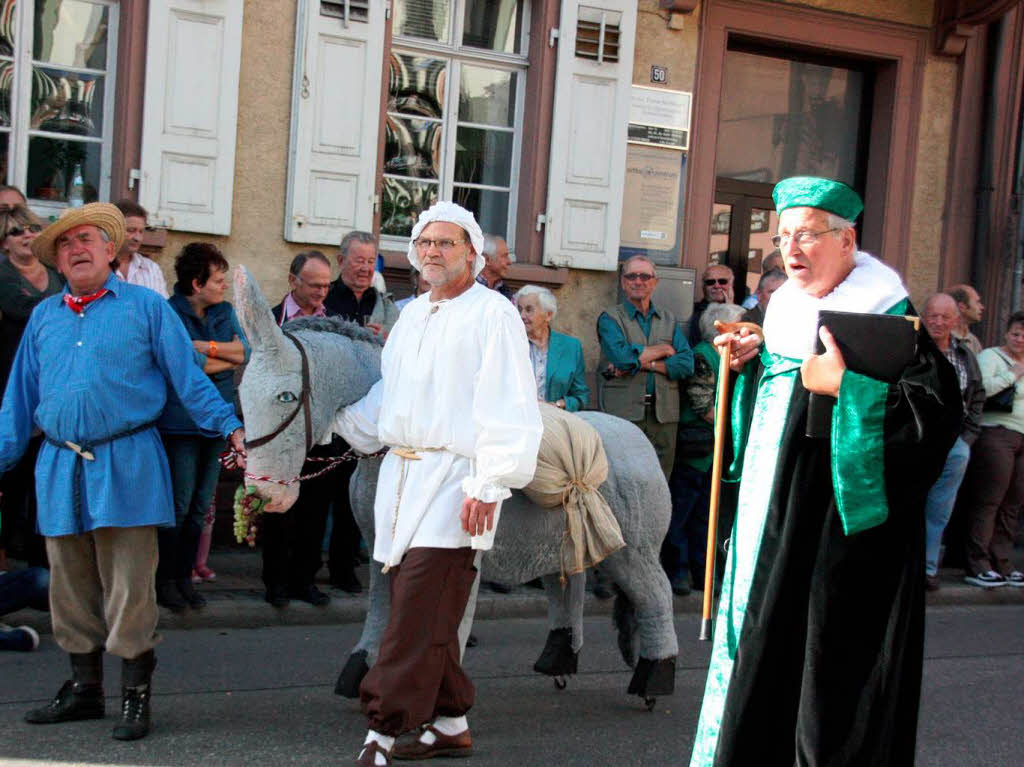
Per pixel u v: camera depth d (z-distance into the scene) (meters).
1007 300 10.80
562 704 5.70
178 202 8.03
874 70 10.74
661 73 9.60
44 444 4.77
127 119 7.92
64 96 8.03
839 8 10.23
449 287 4.50
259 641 6.43
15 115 7.90
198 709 5.23
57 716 4.88
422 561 4.40
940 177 10.73
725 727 3.66
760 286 8.20
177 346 4.80
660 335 8.16
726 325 4.14
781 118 10.55
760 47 10.35
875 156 10.70
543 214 9.23
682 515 8.07
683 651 6.85
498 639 6.93
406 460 4.49
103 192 8.16
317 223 8.45
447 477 4.43
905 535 3.62
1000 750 5.42
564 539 5.11
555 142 9.18
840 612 3.57
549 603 5.82
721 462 4.17
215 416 4.78
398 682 4.38
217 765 4.56
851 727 3.55
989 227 10.74
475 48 9.22
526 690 5.91
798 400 3.73
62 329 4.77
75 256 4.71
